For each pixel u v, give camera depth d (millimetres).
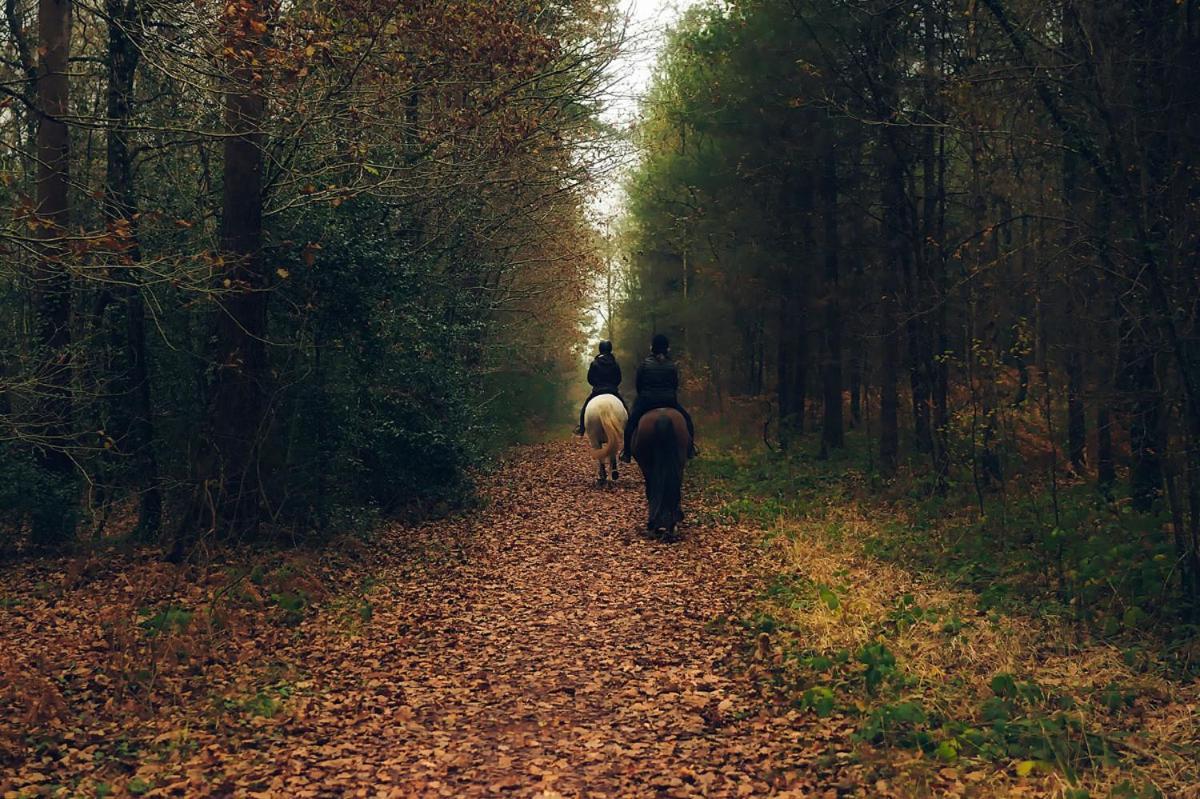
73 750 5934
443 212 18219
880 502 14836
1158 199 8203
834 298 18906
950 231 16766
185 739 6113
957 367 15234
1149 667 6871
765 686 6988
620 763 5711
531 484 20297
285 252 13008
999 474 13992
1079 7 8336
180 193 13570
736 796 5148
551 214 22078
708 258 24891
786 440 22031
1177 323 7996
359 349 13984
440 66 11867
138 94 14594
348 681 7438
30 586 10758
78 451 12797
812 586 9820
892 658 6879
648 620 9148
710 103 21203
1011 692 6227
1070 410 12500
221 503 12047
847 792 5094
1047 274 10344
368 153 12359
